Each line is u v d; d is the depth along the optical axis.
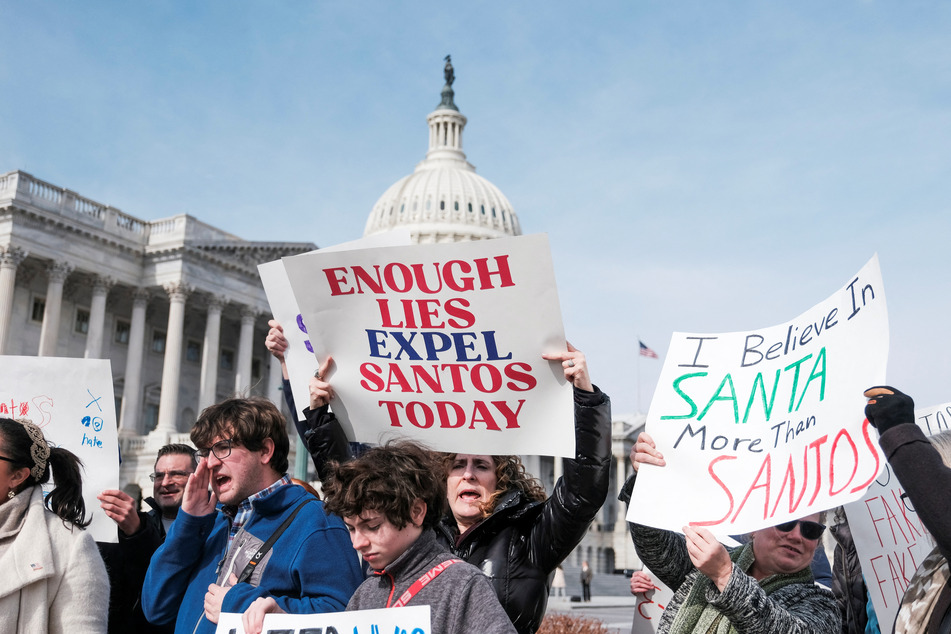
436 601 4.19
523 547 5.71
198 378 85.94
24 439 5.38
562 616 16.31
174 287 75.50
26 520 5.27
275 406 5.55
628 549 98.69
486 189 146.75
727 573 4.52
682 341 5.54
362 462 4.36
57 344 75.56
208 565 5.58
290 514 5.25
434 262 5.72
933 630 3.98
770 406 5.04
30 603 5.10
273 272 7.14
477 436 5.77
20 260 68.62
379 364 5.97
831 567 7.15
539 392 5.66
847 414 4.52
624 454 101.00
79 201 73.25
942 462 3.94
